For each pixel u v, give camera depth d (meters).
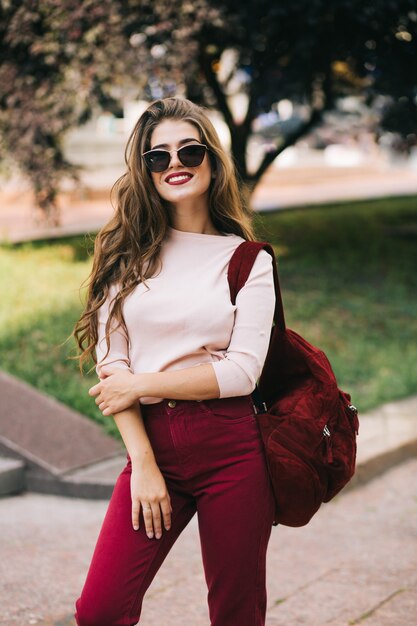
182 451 2.37
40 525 4.67
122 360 2.45
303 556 4.28
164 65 8.93
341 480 2.49
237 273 2.42
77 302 8.43
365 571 4.09
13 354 6.90
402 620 3.58
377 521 4.79
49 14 8.98
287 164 28.73
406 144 13.41
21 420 5.50
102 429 5.69
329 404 2.46
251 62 10.36
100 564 2.32
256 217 2.90
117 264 2.48
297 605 3.72
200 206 2.53
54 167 10.56
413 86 10.45
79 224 14.23
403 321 9.33
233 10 9.04
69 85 9.38
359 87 12.40
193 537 4.55
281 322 2.52
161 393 2.33
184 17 8.70
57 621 3.54
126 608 2.31
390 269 11.77
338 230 15.15
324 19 9.30
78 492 5.10
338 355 7.94
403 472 5.62
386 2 8.98
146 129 2.50
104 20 8.63
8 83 9.57
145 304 2.40
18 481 5.20
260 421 2.40
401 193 23.48
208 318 2.38
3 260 10.20
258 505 2.36
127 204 2.49
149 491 2.32
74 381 6.48
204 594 3.84
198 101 11.88
